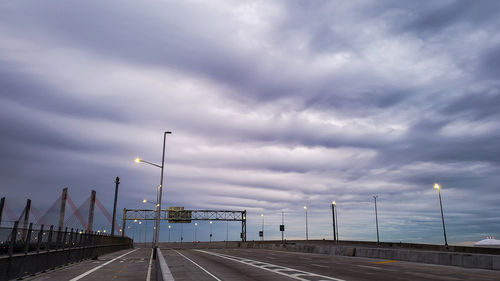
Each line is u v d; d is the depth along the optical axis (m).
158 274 14.18
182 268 22.06
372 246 75.25
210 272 19.47
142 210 95.56
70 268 22.42
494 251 42.97
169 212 96.44
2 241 14.09
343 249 39.91
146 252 51.34
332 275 17.70
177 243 152.25
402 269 21.44
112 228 58.91
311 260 30.30
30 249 17.30
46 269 19.72
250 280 15.73
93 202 48.62
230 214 101.44
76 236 26.78
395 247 68.44
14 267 15.01
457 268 22.42
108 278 17.06
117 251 54.97
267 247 70.81
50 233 20.19
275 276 17.31
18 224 15.08
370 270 20.66
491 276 17.55
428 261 26.84
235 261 28.64
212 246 114.44
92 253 33.19
